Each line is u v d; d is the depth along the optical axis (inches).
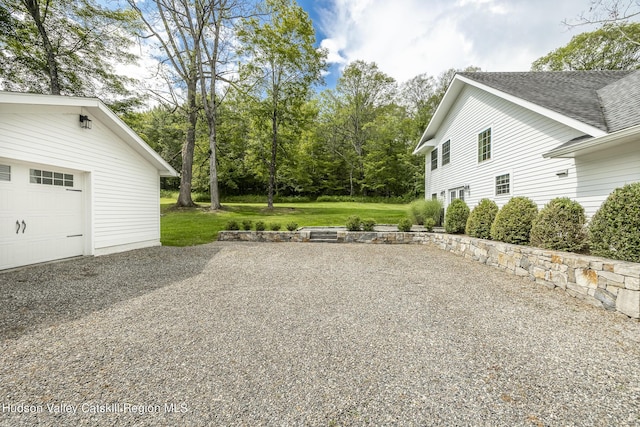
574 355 97.8
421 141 647.8
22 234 217.3
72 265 229.0
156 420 67.9
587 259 151.3
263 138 763.4
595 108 262.5
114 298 154.6
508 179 339.3
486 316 132.2
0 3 394.9
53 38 456.8
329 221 546.6
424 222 445.4
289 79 703.7
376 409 71.7
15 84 453.4
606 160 226.1
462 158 454.0
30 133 209.9
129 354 97.5
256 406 72.7
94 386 80.5
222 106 729.6
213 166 649.6
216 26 592.4
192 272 212.8
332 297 158.4
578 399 75.5
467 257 273.4
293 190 1250.0
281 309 140.0
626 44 611.8
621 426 65.9
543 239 194.4
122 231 299.9
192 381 83.0
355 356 96.8
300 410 71.4
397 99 1198.3
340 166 1268.5
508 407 72.4
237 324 122.3
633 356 97.3
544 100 278.4
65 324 121.3
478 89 405.1
